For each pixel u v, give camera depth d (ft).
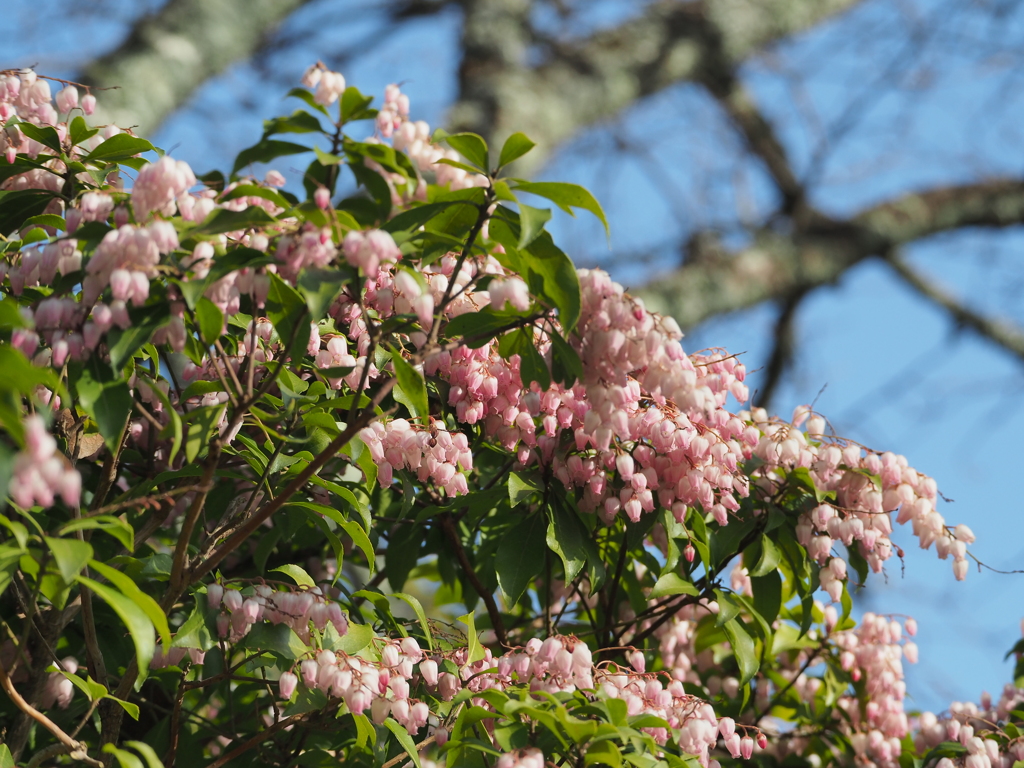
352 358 10.01
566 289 8.41
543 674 9.39
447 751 9.00
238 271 8.00
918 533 11.59
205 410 8.39
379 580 13.12
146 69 26.55
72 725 10.33
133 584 7.45
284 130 8.45
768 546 11.34
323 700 9.48
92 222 7.87
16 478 6.31
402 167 8.70
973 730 12.42
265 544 11.10
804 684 13.75
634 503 10.39
